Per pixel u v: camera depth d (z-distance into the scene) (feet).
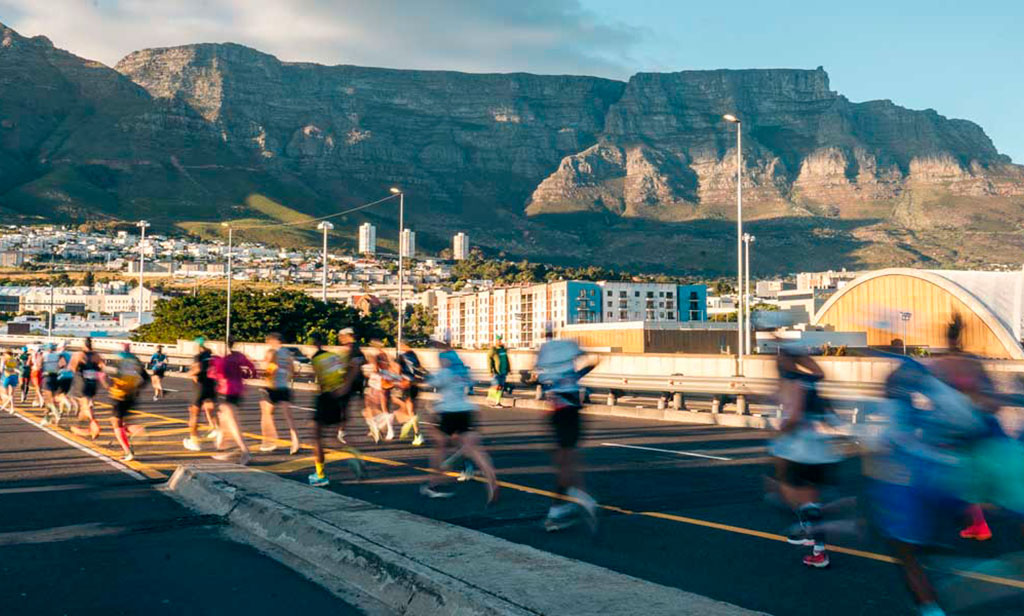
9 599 18.45
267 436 51.72
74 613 17.58
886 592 19.22
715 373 85.35
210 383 45.52
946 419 15.85
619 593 17.44
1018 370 41.01
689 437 52.60
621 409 72.43
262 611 17.94
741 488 33.09
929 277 259.39
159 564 21.68
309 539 23.15
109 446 47.21
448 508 29.19
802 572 20.90
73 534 25.09
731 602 18.48
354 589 19.76
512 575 18.72
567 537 24.73
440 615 17.25
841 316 285.43
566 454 27.14
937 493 15.80
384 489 33.14
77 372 51.78
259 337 304.30
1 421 64.13
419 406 78.54
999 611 17.83
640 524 26.50
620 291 421.18
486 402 84.64
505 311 454.81
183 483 32.86
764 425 59.88
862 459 40.29
